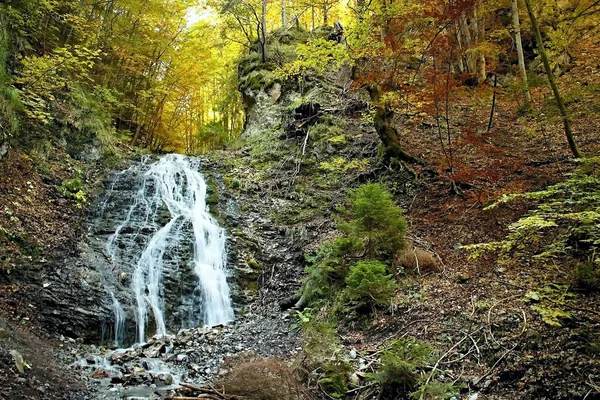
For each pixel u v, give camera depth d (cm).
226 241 1047
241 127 2497
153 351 688
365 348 579
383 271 668
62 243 874
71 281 796
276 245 1068
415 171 1062
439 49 913
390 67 1141
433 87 899
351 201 815
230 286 936
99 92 1417
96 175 1190
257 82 1794
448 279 682
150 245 979
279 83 1731
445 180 994
